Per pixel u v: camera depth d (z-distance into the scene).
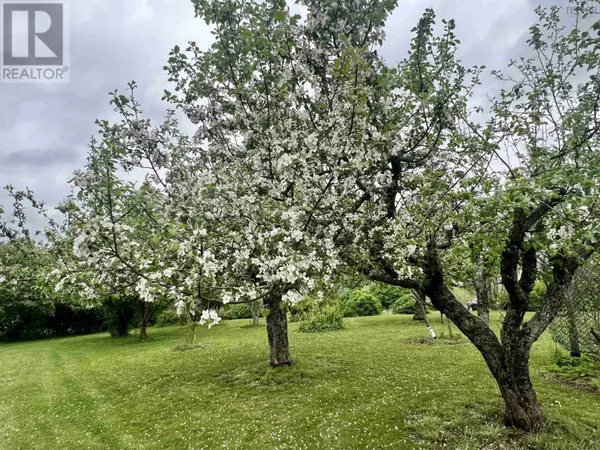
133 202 4.11
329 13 4.75
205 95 5.77
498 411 5.50
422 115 5.23
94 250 3.56
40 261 6.36
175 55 5.56
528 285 5.09
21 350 17.80
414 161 5.37
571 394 6.22
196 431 5.82
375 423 5.54
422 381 7.43
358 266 5.18
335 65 4.26
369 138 4.50
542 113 5.34
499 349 5.19
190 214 4.76
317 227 4.71
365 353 10.55
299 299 3.86
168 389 8.24
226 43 5.40
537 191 3.44
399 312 23.00
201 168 6.60
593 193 3.63
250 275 4.46
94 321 25.64
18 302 21.27
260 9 5.31
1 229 6.60
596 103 4.74
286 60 5.01
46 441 6.00
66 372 11.23
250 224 4.49
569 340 7.78
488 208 3.83
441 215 5.20
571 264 4.80
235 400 7.11
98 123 4.72
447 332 13.68
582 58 4.84
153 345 15.63
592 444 4.37
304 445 5.07
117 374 10.20
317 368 8.85
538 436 4.62
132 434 5.96
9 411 7.70
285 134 4.90
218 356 11.34
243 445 5.21
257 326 20.50
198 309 4.05
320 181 4.69
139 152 5.10
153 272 3.87
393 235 4.70
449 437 4.90
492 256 3.91
